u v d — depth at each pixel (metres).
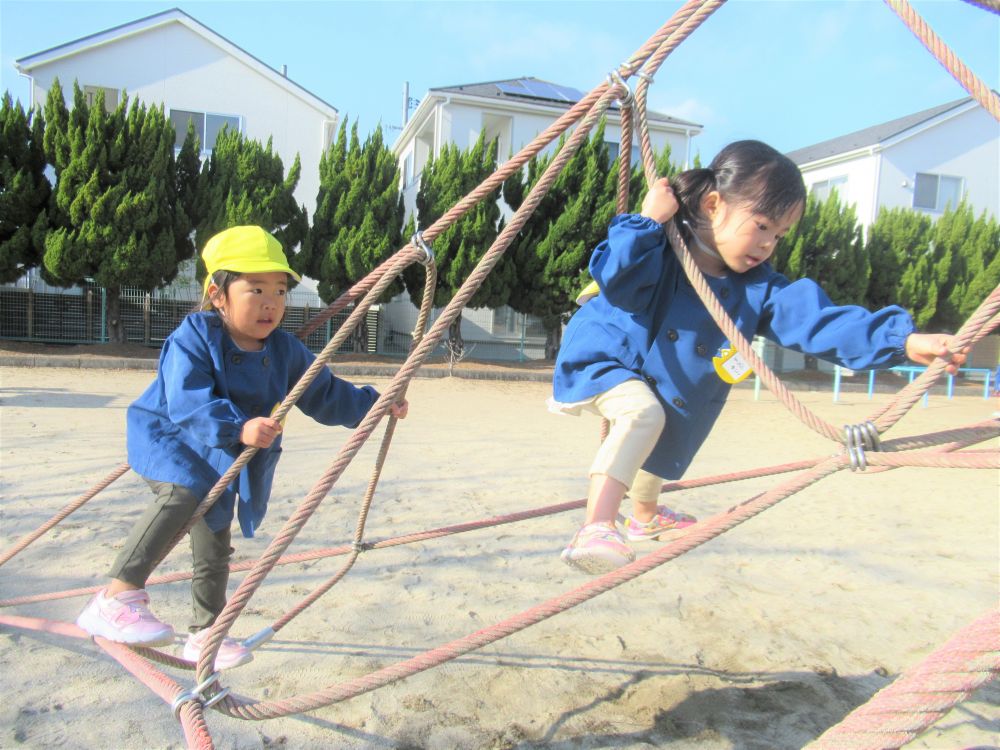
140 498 5.06
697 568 4.27
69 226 15.02
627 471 2.13
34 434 7.30
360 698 2.67
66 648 2.97
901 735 1.29
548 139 2.11
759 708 2.70
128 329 16.84
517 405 12.37
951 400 16.98
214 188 16.06
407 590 3.70
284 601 3.51
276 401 2.54
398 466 6.66
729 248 2.13
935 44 1.64
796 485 1.81
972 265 20.53
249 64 19.91
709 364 2.26
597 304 2.47
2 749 2.24
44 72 18.53
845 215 19.64
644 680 2.89
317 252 17.08
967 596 3.93
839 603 3.78
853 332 2.00
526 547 4.48
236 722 2.49
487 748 2.39
